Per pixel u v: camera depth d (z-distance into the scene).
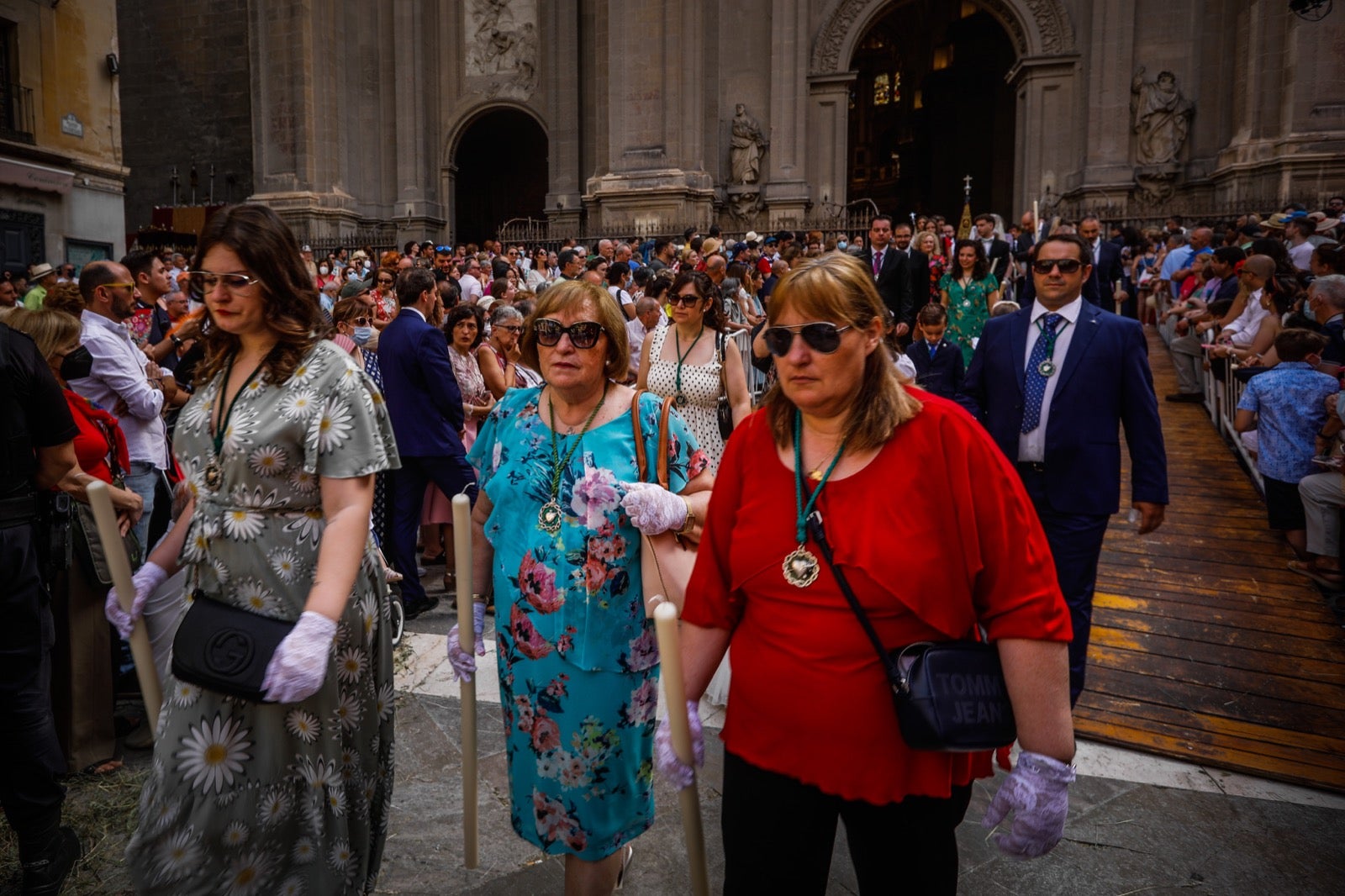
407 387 5.12
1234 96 21.72
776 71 23.80
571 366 2.32
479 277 14.26
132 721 3.81
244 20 27.48
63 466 2.78
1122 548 5.87
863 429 1.70
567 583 2.30
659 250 12.91
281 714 2.06
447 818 3.18
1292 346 5.54
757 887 1.80
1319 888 2.83
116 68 16.61
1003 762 3.51
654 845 3.05
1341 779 3.45
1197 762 3.60
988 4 24.14
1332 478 5.16
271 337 2.17
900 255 9.00
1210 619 4.89
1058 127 23.44
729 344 4.70
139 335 7.30
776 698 1.75
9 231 14.50
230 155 27.80
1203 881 2.86
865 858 1.79
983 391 3.88
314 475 2.11
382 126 26.78
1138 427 3.53
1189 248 13.24
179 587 2.58
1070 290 3.60
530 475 2.39
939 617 1.69
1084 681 4.27
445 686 4.26
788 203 23.69
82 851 2.90
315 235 24.80
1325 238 10.96
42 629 2.67
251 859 2.04
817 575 1.72
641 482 2.33
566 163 25.89
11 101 14.46
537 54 26.33
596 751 2.31
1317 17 18.72
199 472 2.16
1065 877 2.87
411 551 5.25
